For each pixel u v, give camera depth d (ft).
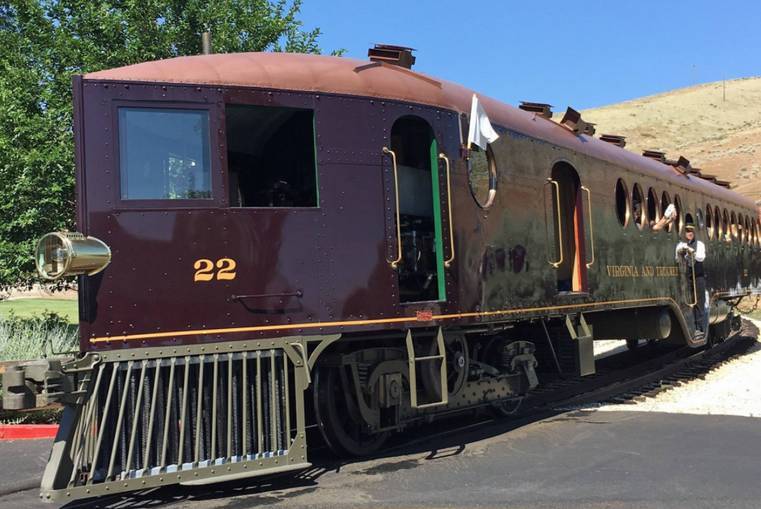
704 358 42.78
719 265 46.75
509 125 23.80
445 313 19.71
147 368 15.17
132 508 15.28
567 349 27.40
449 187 20.31
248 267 16.51
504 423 24.17
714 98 379.76
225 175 16.55
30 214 35.86
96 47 38.42
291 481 16.99
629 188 32.68
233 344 15.98
